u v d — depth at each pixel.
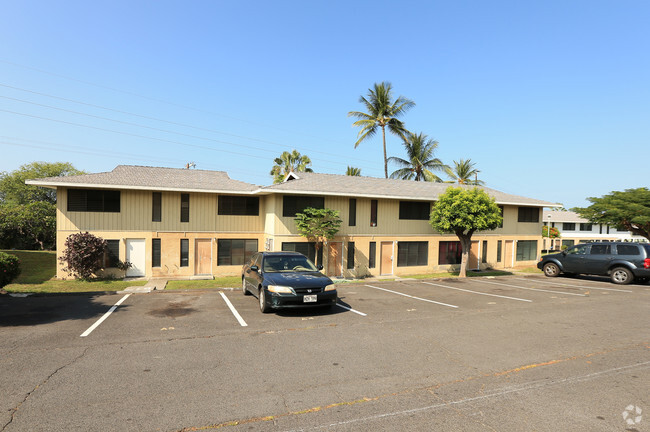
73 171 38.03
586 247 16.55
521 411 4.14
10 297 11.28
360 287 14.09
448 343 6.76
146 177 19.42
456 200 19.16
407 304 10.55
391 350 6.34
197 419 3.91
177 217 18.75
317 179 21.59
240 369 5.39
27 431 3.61
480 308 10.03
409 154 38.56
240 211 20.00
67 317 8.66
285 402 4.33
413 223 22.56
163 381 4.92
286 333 7.39
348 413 4.07
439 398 4.47
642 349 6.48
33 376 5.03
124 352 6.11
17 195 34.28
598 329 7.84
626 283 14.98
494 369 5.46
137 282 16.14
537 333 7.50
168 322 8.24
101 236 17.55
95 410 4.08
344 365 5.59
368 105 36.19
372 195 20.23
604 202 29.66
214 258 19.38
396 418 3.97
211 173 22.67
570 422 3.88
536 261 27.52
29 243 31.94
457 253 24.12
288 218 18.98
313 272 10.03
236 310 9.57
